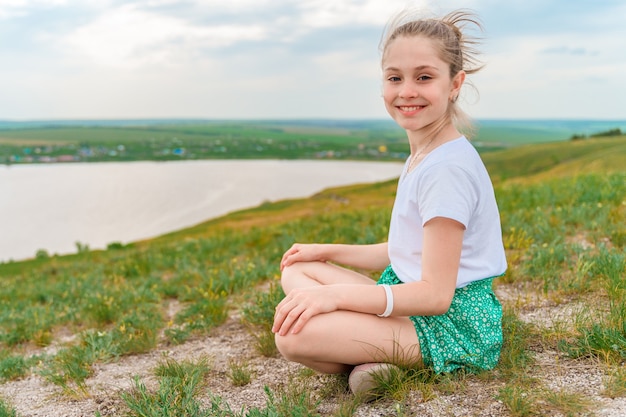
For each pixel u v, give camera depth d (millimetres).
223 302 5285
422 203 2555
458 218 2461
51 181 190375
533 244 5723
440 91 2572
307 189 163125
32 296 8086
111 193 150000
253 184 175125
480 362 2795
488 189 2670
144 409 2738
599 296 3986
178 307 5945
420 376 2738
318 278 3182
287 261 3324
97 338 4531
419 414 2484
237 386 3268
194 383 3154
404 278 2744
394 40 2623
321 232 8883
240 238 10281
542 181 12773
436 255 2492
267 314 4555
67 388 3477
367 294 2557
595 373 2699
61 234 89062
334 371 2814
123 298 6242
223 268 7312
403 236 2723
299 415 2521
